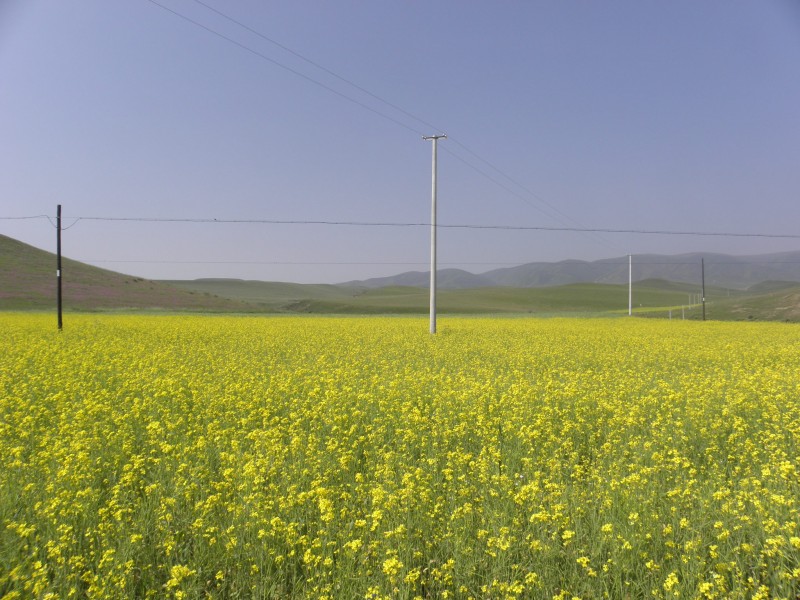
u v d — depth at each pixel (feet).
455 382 48.39
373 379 46.42
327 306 366.22
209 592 16.63
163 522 19.60
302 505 21.22
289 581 17.48
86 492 20.85
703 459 28.94
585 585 16.46
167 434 30.17
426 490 21.38
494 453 26.58
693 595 15.28
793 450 29.50
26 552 17.93
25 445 29.63
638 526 19.19
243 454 26.55
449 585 17.01
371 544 17.51
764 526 18.72
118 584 15.85
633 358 70.33
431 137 120.37
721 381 46.47
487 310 350.84
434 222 118.21
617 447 29.78
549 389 42.63
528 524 19.52
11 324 117.50
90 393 38.93
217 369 55.67
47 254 317.42
